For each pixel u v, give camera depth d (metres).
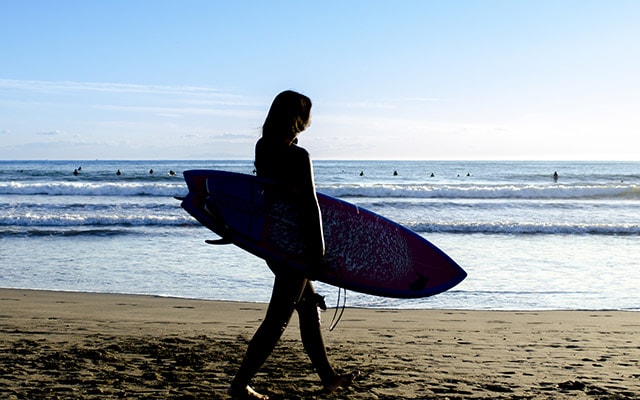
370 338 5.84
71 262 12.43
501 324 6.96
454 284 3.86
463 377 4.09
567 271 11.65
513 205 25.45
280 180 3.25
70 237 16.33
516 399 3.55
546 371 4.35
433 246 3.93
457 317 7.56
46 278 10.70
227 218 3.34
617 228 18.11
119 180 43.03
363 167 95.88
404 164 124.19
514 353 5.10
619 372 4.35
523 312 8.04
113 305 8.05
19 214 21.00
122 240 15.76
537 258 13.26
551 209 24.50
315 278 3.29
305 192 3.19
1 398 3.34
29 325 6.18
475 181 51.09
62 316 6.95
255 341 3.32
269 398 3.45
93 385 3.64
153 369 4.09
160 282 10.36
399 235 3.88
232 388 3.33
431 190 29.89
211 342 5.21
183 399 3.37
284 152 3.25
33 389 3.54
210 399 3.38
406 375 4.12
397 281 3.74
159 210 22.84
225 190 3.38
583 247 15.09
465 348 5.32
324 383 3.57
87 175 50.09
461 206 25.03
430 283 3.82
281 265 3.26
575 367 4.51
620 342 5.75
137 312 7.48
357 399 3.46
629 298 9.23
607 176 59.22
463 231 18.30
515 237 17.03
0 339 5.26
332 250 3.66
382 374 4.13
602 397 3.62
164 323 6.57
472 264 12.42
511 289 9.91
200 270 11.49
